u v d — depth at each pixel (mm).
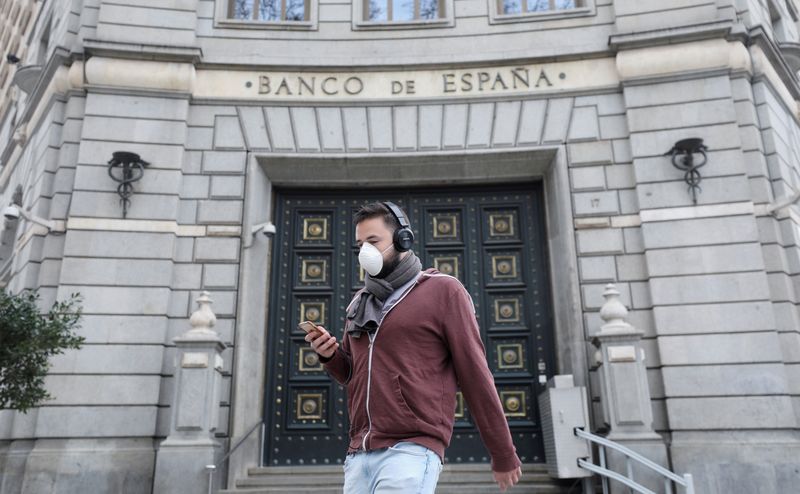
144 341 9523
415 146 10750
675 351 9281
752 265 9406
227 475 8984
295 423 10102
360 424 2656
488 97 10852
